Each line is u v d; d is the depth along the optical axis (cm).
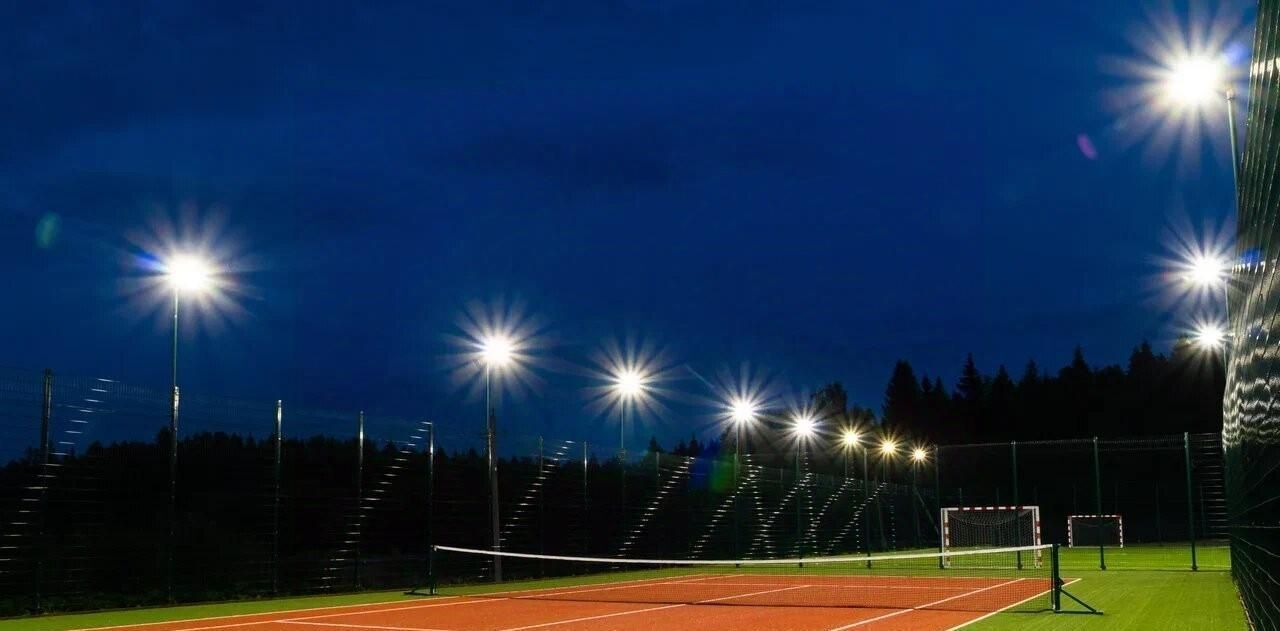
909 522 5022
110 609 1797
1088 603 1777
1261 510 894
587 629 1450
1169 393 7975
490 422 2802
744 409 5050
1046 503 5531
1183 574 2580
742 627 1460
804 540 4103
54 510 1738
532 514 2842
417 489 2484
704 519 3547
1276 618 757
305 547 2175
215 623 1562
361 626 1500
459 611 1758
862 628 1426
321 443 2252
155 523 1892
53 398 1761
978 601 1866
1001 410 9069
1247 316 914
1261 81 605
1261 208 686
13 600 1664
